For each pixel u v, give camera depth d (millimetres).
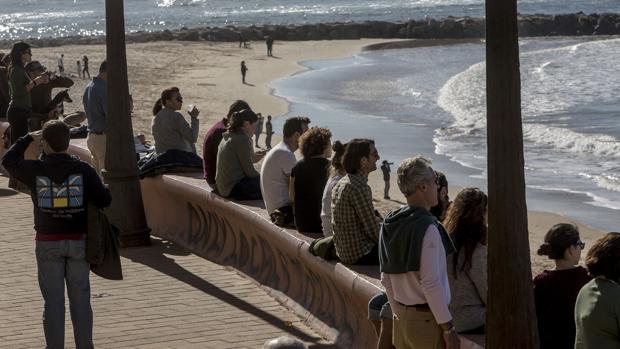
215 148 14211
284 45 121875
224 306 11852
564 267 7852
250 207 13062
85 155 18094
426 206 7324
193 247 14570
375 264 10062
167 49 112375
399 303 7453
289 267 12031
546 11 167875
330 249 10562
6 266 13508
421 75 83312
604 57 90375
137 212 14836
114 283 12797
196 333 10867
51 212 9500
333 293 10836
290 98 67938
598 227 30141
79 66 84188
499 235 7230
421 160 7285
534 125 51344
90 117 16969
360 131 52438
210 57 102750
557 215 31641
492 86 7152
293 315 11516
